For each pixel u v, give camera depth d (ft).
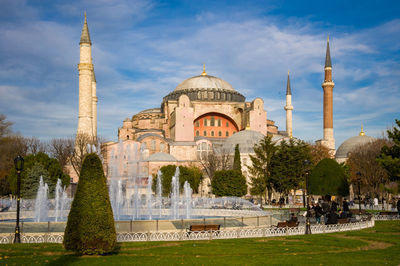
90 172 58.54
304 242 71.72
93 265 50.72
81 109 272.31
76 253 58.08
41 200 158.61
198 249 63.57
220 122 364.79
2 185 243.40
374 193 242.58
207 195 277.85
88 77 274.98
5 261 53.36
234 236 78.33
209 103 355.56
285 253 60.54
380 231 89.04
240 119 360.48
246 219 110.83
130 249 63.93
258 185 227.40
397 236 80.23
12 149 252.62
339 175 174.50
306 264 51.67
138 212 145.59
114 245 58.54
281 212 136.26
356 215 123.34
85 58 275.80
